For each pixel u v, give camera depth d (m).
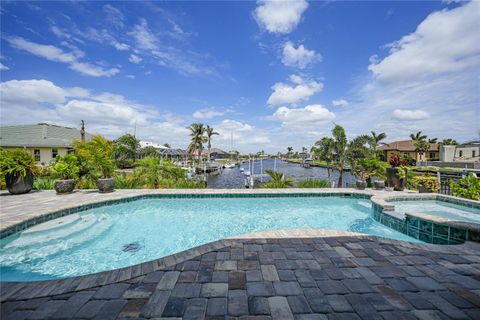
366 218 7.16
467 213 6.84
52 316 1.96
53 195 7.82
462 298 2.25
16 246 4.58
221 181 30.09
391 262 3.05
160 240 5.38
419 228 5.04
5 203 6.53
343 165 15.55
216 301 2.18
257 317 1.96
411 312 2.04
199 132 37.28
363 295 2.30
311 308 2.09
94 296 2.24
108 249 4.79
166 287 2.41
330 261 3.08
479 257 3.19
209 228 6.25
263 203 8.54
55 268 3.97
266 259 3.13
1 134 25.03
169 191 8.89
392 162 10.24
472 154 33.81
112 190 8.64
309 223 6.73
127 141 29.02
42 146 23.03
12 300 2.16
